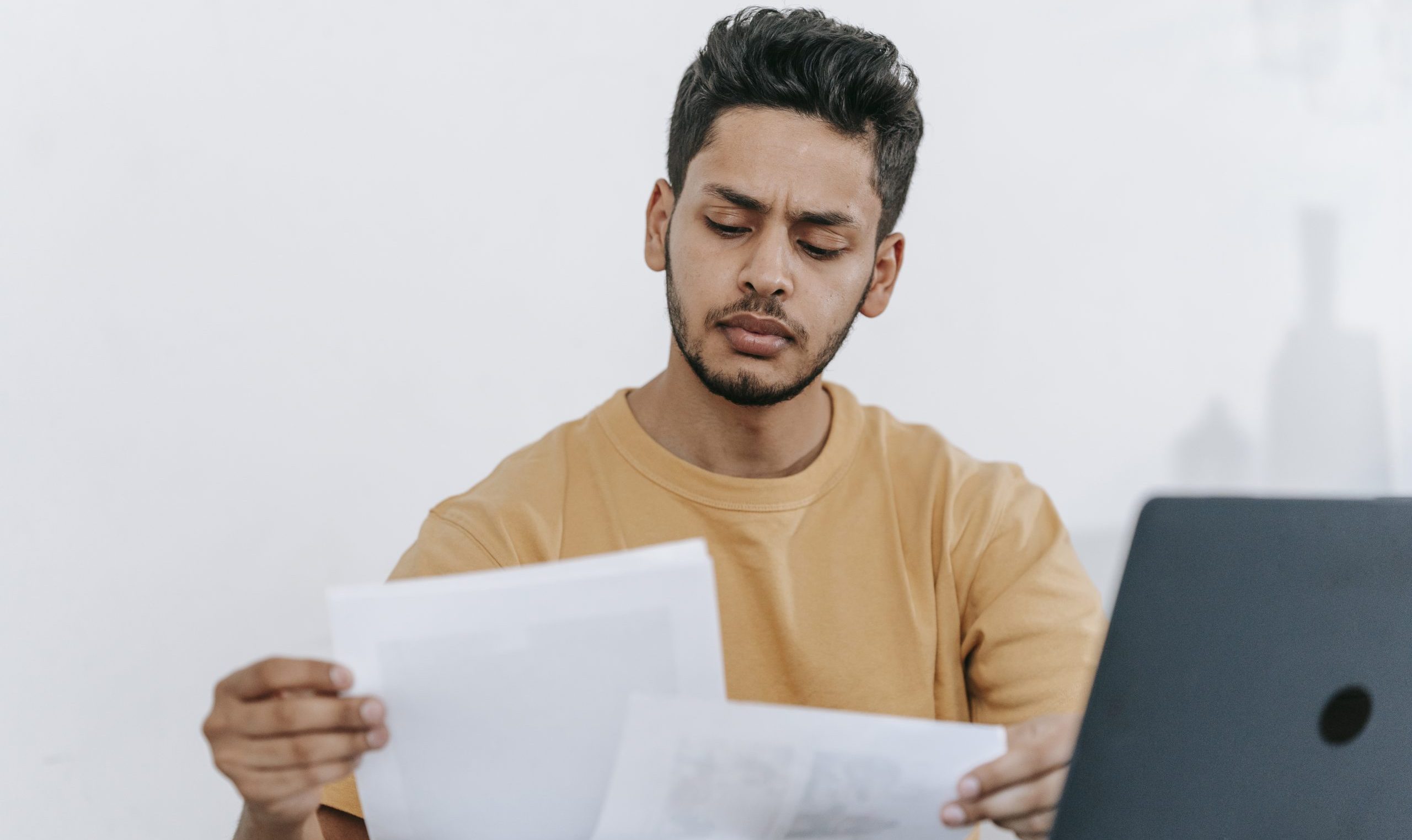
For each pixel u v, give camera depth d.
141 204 1.58
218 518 1.63
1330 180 2.46
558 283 1.85
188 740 1.60
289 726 0.70
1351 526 0.58
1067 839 0.58
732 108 0.93
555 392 1.86
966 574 1.05
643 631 0.71
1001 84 2.18
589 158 1.86
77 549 1.54
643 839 0.71
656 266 1.04
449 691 0.71
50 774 1.52
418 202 1.75
